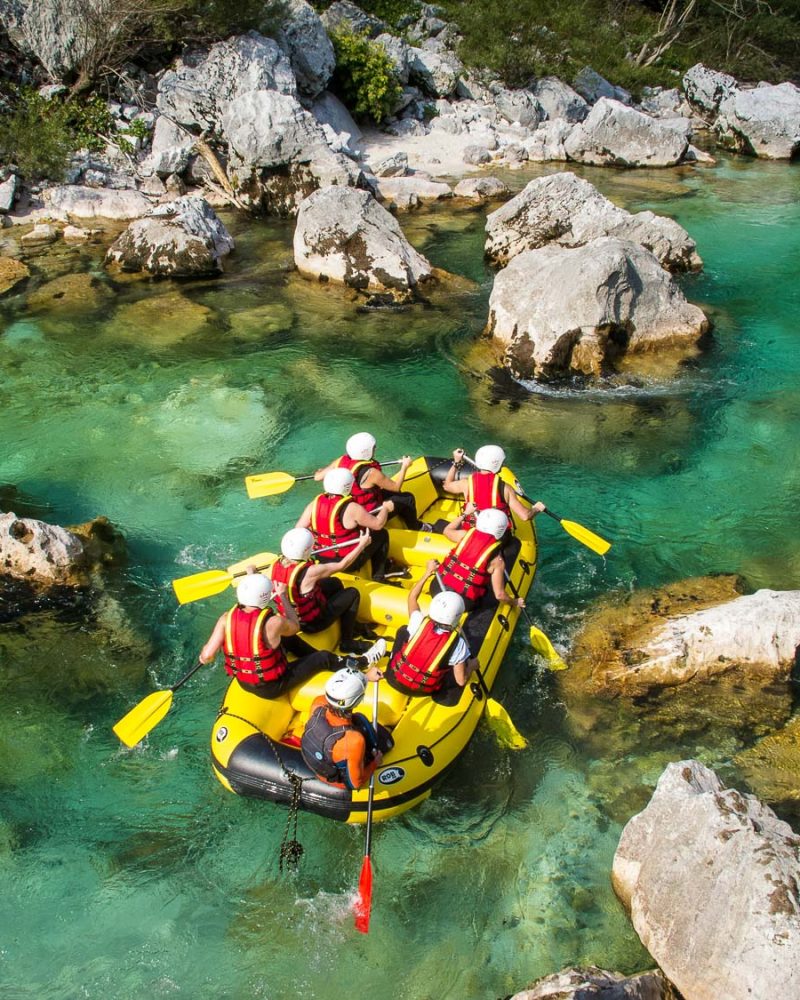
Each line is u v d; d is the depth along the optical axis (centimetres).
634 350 1170
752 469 962
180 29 1961
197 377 1140
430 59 2411
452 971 487
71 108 1844
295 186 1731
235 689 585
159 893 529
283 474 829
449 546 734
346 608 646
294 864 548
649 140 2206
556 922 511
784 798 580
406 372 1158
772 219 1783
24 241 1552
